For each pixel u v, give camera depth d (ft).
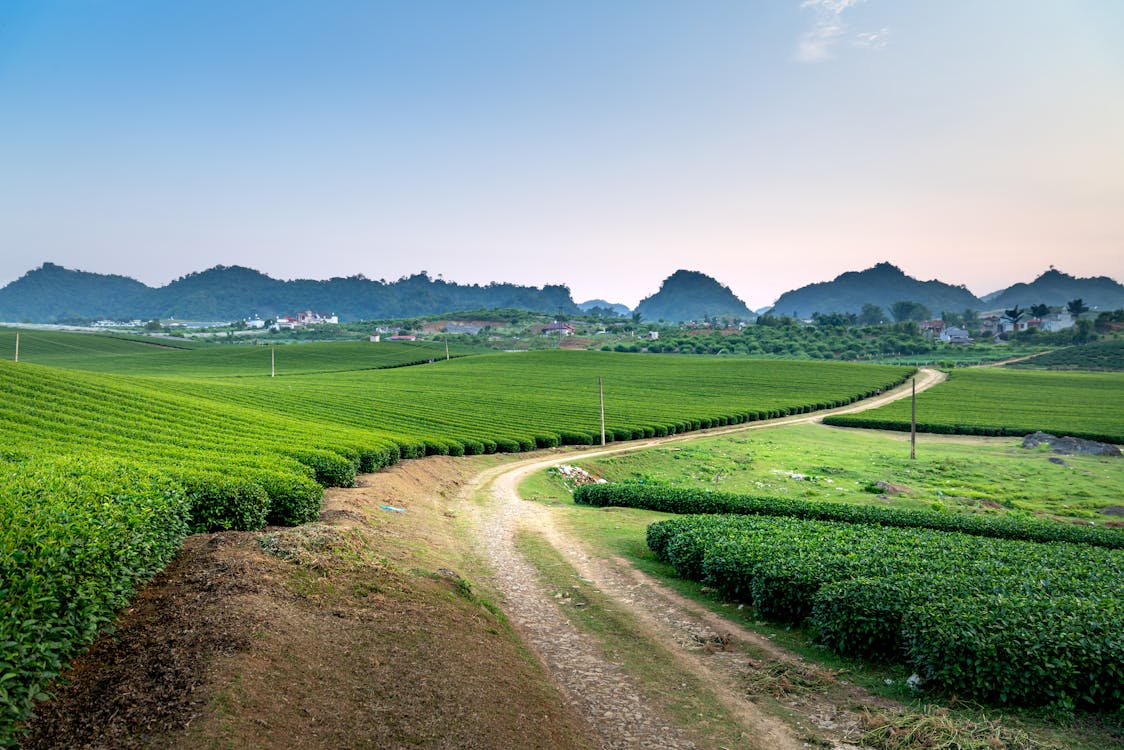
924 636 40.24
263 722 27.55
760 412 291.17
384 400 242.78
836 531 69.67
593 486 120.57
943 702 38.60
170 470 62.13
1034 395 368.48
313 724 28.71
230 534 51.90
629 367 452.76
